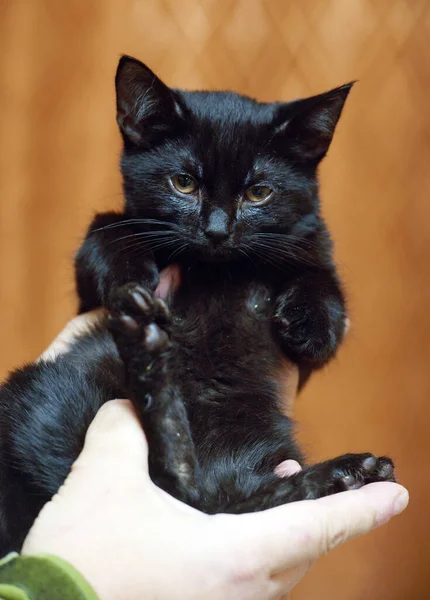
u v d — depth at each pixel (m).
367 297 0.49
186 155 0.34
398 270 0.49
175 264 0.35
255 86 0.47
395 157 0.49
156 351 0.28
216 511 0.29
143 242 0.35
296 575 0.27
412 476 0.49
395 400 0.49
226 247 0.34
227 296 0.35
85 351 0.33
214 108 0.35
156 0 0.47
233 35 0.47
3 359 0.49
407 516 0.49
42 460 0.30
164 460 0.28
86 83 0.47
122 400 0.29
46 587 0.24
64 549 0.25
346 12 0.48
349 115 0.48
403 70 0.48
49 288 0.48
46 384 0.31
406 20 0.48
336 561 0.49
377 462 0.30
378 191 0.49
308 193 0.36
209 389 0.34
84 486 0.26
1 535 0.29
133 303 0.28
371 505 0.28
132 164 0.35
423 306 0.49
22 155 0.48
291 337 0.34
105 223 0.35
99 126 0.48
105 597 0.24
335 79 0.48
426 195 0.49
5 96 0.47
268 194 0.35
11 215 0.48
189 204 0.34
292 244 0.35
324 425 0.49
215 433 0.32
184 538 0.25
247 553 0.26
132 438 0.28
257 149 0.34
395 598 0.49
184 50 0.47
